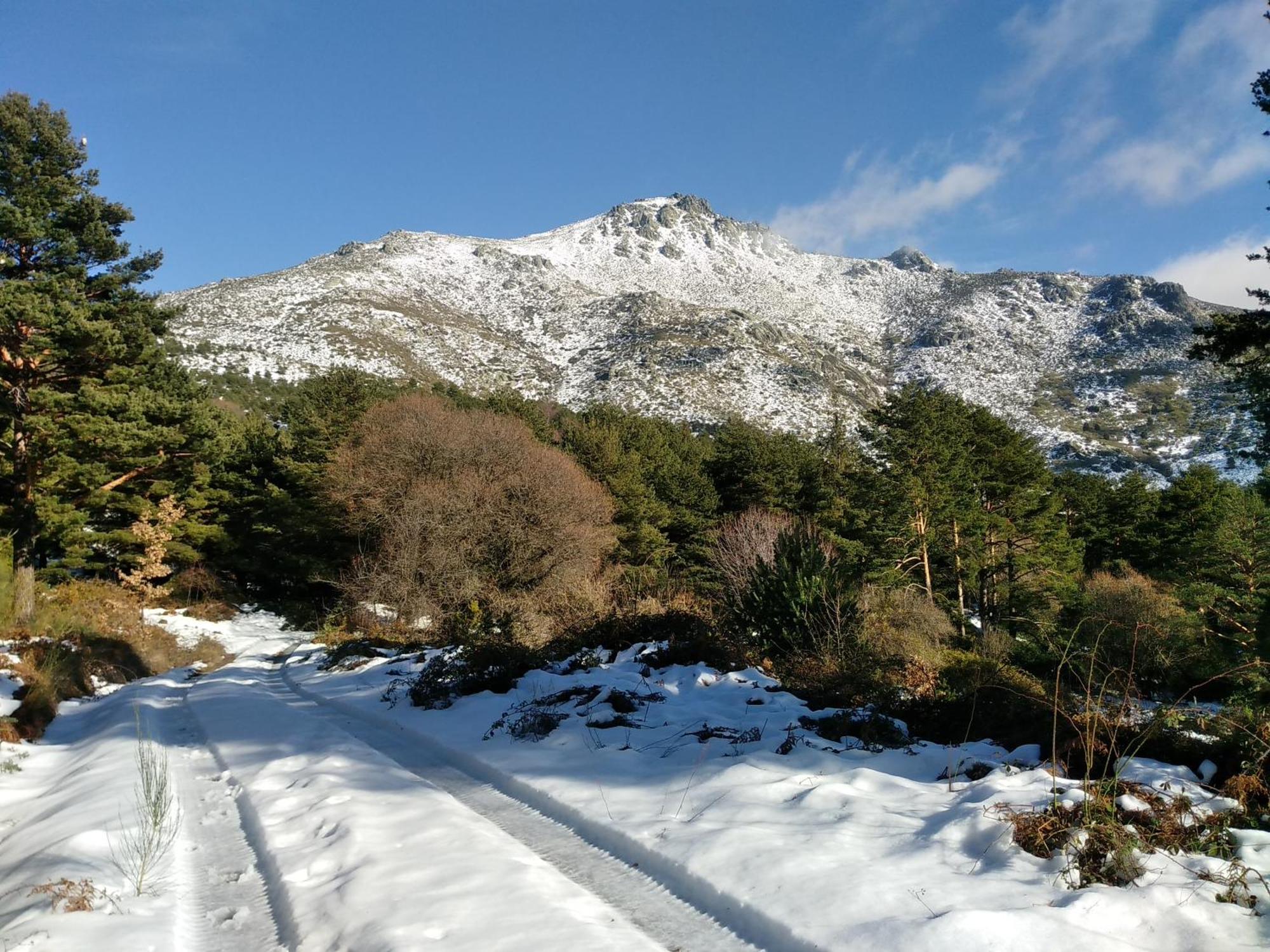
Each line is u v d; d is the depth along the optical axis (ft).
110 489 78.89
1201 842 11.05
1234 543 74.74
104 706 33.78
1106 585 105.40
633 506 126.00
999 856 10.93
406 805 15.56
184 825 15.83
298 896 11.58
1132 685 17.75
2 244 67.21
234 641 86.79
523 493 101.71
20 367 67.15
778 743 18.29
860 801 13.78
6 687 31.04
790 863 11.00
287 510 112.98
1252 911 9.11
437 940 9.49
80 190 71.56
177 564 107.04
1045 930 8.64
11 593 60.64
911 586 99.55
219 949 10.41
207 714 28.53
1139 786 12.57
